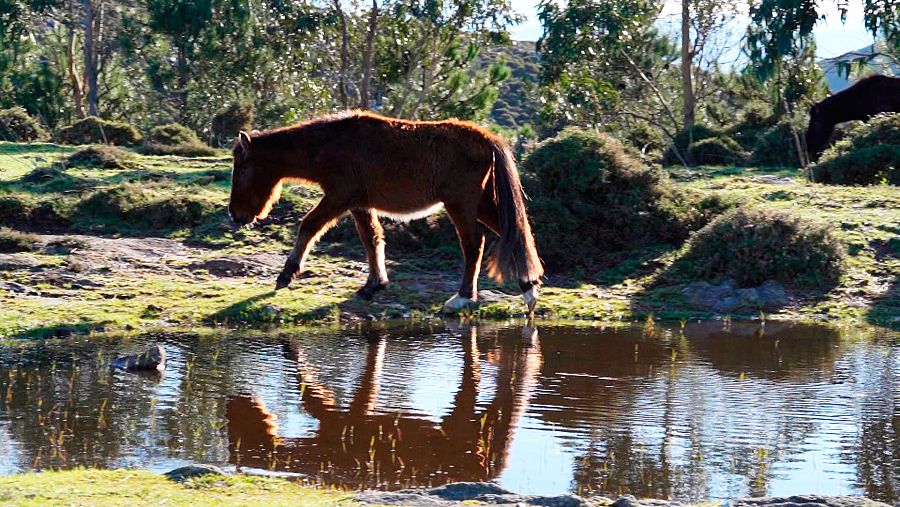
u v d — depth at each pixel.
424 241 14.96
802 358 10.16
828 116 24.56
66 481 5.94
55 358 9.80
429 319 12.28
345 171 11.94
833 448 7.18
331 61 43.22
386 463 6.77
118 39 45.41
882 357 10.21
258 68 43.34
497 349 10.51
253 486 5.98
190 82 43.34
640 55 39.81
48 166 20.22
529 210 14.75
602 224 15.05
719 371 9.59
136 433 7.38
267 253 14.81
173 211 15.96
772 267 13.23
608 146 15.48
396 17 40.12
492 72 40.31
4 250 14.10
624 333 11.48
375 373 9.36
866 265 13.80
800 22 34.19
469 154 11.85
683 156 25.22
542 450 7.12
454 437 7.40
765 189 18.12
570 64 38.66
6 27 43.00
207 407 8.11
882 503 5.62
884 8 34.91
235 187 12.11
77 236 15.34
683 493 6.24
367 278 13.62
